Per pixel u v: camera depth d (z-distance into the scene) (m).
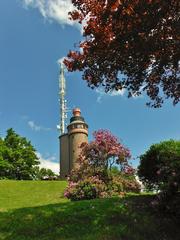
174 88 18.59
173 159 18.83
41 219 17.05
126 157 30.28
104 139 30.31
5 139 91.06
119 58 17.00
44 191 52.28
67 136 93.19
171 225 16.59
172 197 17.19
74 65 17.84
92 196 26.78
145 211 17.77
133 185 28.95
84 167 29.97
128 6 15.54
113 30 16.39
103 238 15.28
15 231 16.03
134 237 15.70
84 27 17.17
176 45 16.19
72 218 17.11
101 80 17.94
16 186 54.16
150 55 17.03
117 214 17.45
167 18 15.82
